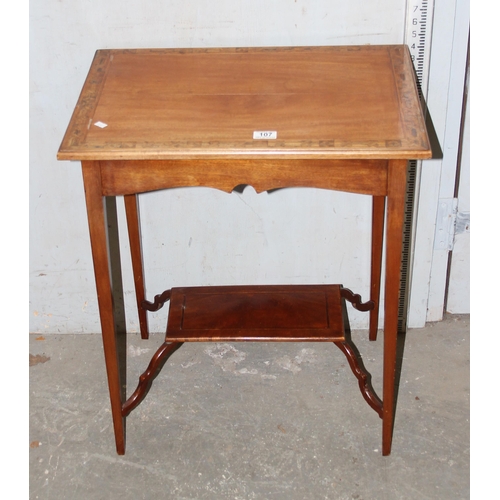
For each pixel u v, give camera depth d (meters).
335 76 1.91
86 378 2.44
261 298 2.27
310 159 1.69
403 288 2.50
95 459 2.16
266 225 2.38
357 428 2.22
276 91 1.86
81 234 2.41
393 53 2.00
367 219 2.36
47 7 2.04
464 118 2.28
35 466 2.14
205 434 2.22
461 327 2.60
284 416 2.27
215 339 2.12
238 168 1.72
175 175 1.73
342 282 2.50
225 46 2.11
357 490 2.04
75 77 2.14
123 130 1.73
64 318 2.59
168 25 2.08
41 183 2.30
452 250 2.51
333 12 2.05
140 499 2.03
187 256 2.45
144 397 2.35
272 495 2.03
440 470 2.09
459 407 2.29
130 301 2.54
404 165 1.67
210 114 1.78
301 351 2.51
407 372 2.41
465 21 2.07
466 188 2.39
